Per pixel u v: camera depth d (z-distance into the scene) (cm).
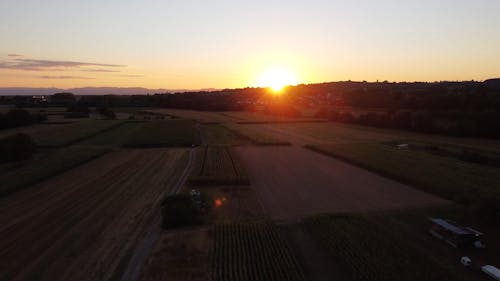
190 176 3991
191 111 16138
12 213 2923
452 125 7806
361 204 3145
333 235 2425
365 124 10094
